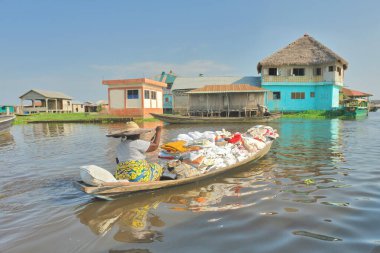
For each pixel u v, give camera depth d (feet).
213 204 15.70
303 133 50.37
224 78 129.08
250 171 22.66
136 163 17.38
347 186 18.47
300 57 108.27
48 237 12.22
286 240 11.60
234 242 11.53
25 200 16.74
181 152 22.40
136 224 13.35
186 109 125.90
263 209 14.84
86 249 11.18
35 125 85.15
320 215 13.94
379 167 23.49
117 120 91.20
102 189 15.65
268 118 82.99
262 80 111.24
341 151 31.45
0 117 63.67
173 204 15.79
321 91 107.45
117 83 100.32
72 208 15.40
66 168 24.86
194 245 11.34
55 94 168.04
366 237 11.71
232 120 82.89
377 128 59.47
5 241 11.94
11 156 31.78
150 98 104.99
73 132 60.29
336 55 102.68
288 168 23.61
